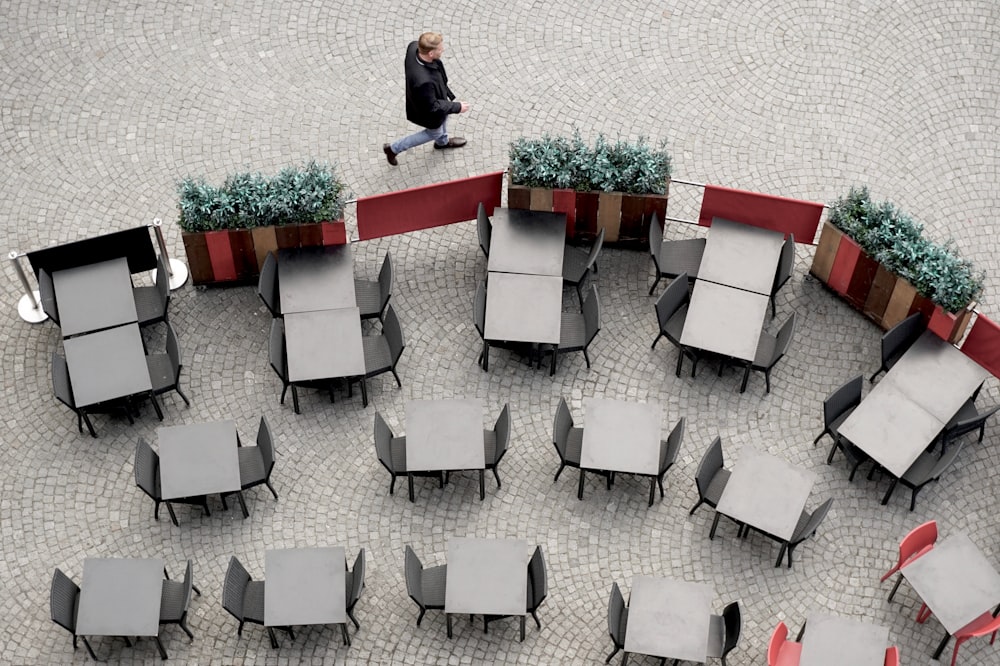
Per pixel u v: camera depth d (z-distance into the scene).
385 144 19.86
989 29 21.66
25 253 17.73
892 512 16.97
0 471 17.17
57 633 16.02
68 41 21.30
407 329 18.48
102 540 16.70
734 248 18.27
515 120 20.64
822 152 20.34
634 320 18.64
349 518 16.89
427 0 21.86
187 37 21.41
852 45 21.50
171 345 17.42
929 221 19.61
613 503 17.03
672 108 20.80
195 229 18.02
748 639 15.98
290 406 17.80
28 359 18.14
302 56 21.28
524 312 17.59
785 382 18.05
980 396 17.97
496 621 16.12
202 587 16.36
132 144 20.30
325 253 18.28
